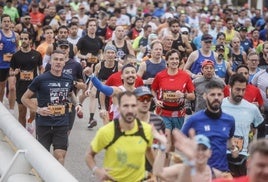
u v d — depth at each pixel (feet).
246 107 49.90
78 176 60.49
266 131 62.23
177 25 95.50
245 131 49.67
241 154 49.24
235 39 94.02
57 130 54.65
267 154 26.89
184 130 44.70
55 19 133.69
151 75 69.31
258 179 27.17
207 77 61.46
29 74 73.46
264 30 136.98
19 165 48.91
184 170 29.63
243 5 211.82
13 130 53.36
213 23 127.54
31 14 139.13
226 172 44.50
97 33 120.98
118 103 38.93
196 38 113.50
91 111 78.89
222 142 44.39
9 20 85.35
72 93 56.49
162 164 38.29
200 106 61.98
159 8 175.22
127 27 142.00
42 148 47.85
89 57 90.33
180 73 60.80
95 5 157.28
